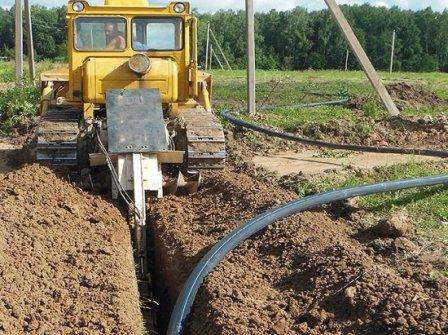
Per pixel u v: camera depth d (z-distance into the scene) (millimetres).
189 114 9359
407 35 56875
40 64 34125
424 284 5324
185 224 7453
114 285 5820
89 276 6012
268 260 6230
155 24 9445
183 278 6215
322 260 5867
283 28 58625
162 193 8430
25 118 13844
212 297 5492
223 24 56938
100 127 8688
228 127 12406
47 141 8602
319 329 4984
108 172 8727
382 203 7555
